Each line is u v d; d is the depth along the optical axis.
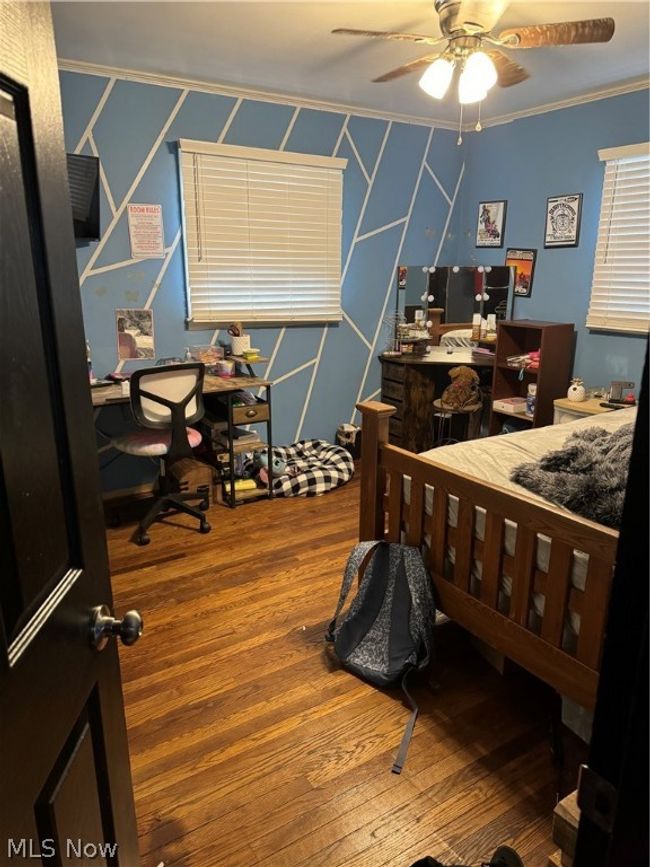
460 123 4.22
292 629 2.37
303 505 3.64
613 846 0.53
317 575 2.79
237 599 2.58
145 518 3.18
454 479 1.94
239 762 1.74
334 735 1.85
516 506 1.72
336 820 1.56
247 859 1.46
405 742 1.81
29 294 0.69
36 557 0.71
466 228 4.62
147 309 3.56
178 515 3.46
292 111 3.72
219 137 3.53
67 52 2.91
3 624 0.61
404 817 1.57
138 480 3.72
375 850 1.48
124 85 3.20
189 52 2.93
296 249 3.96
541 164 3.96
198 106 3.43
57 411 0.78
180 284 3.64
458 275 4.45
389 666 2.04
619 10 2.45
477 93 2.20
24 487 0.67
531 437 2.55
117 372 3.54
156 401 2.98
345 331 4.34
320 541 3.14
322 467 3.97
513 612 1.79
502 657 2.09
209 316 3.75
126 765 1.08
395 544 2.19
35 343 0.71
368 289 4.36
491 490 1.80
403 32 2.70
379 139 4.11
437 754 1.77
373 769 1.72
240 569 2.84
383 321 4.49
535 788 1.66
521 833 1.52
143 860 1.45
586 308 3.82
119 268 3.43
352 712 1.94
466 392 4.11
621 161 3.48
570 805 0.92
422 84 2.30
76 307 0.84
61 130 0.79
